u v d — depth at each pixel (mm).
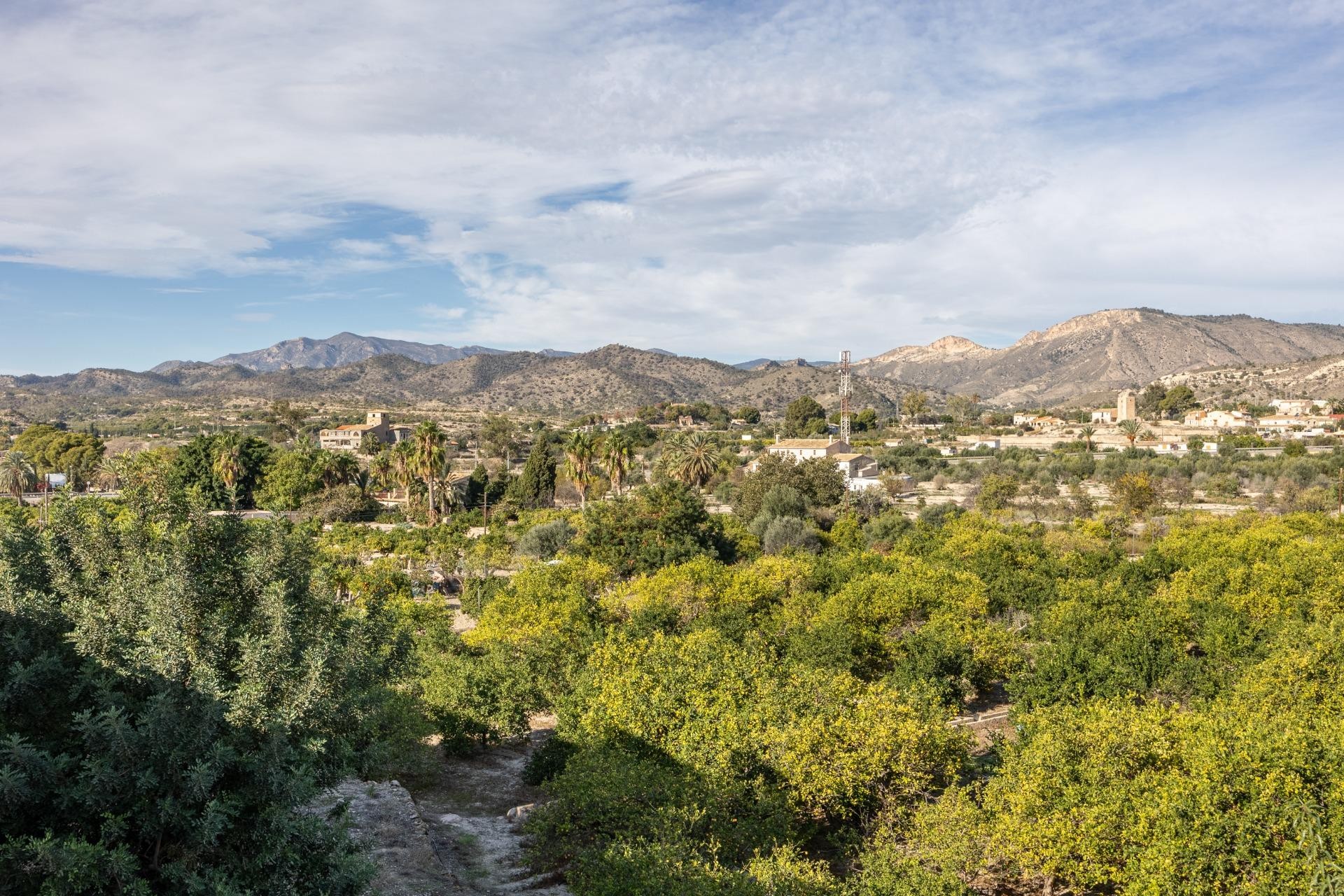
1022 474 107125
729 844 16094
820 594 36844
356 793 18734
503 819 20234
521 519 74875
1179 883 13562
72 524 13094
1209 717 17891
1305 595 34375
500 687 26219
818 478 76625
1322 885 12211
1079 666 26875
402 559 55375
